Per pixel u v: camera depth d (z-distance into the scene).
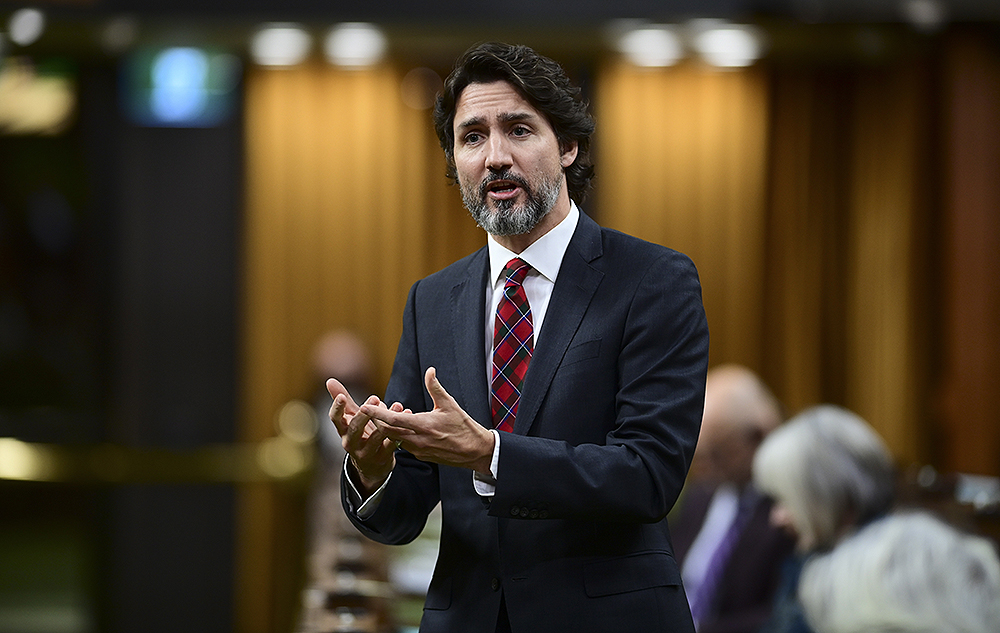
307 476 20.72
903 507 8.09
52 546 30.03
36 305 23.91
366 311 22.34
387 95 22.36
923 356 21.98
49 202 23.66
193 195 21.88
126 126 21.62
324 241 22.30
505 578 4.83
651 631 4.73
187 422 21.78
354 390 20.36
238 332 22.02
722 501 11.82
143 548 21.59
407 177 22.48
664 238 22.48
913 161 21.88
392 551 11.33
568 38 20.52
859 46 21.20
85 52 21.00
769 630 8.74
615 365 4.94
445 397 4.46
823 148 22.50
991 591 6.68
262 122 22.09
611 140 22.33
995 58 21.20
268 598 21.66
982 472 21.22
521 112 4.93
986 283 21.34
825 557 7.20
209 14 19.77
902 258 22.06
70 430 21.78
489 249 5.41
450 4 19.84
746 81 22.53
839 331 22.59
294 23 19.83
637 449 4.64
